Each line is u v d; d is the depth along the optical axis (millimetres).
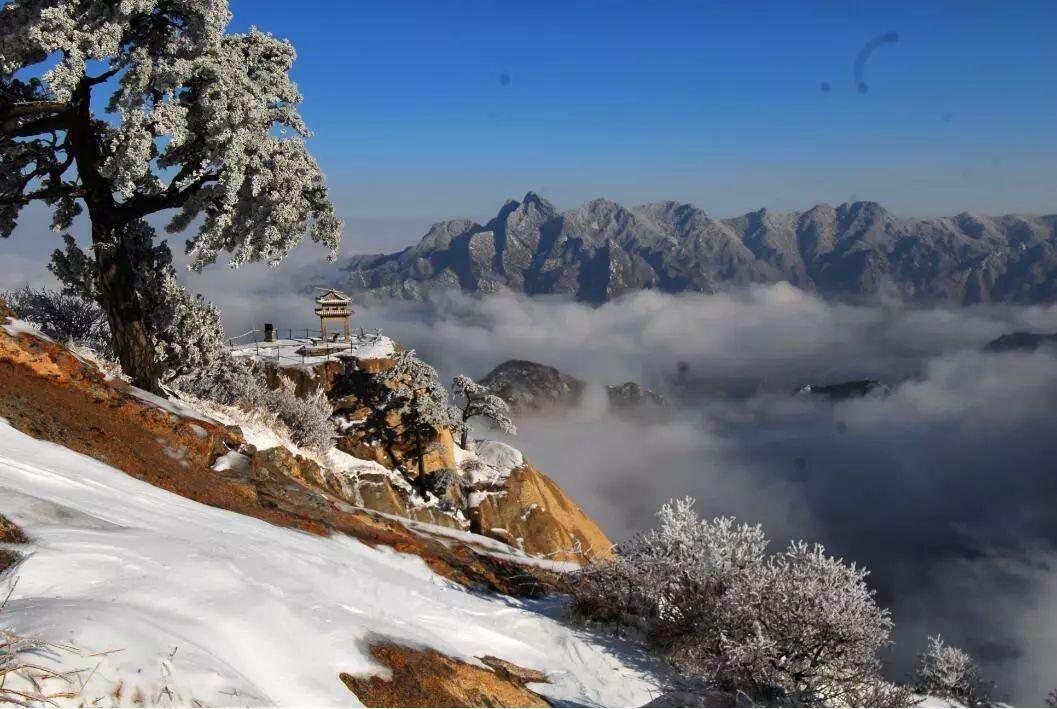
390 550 14227
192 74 16219
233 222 17922
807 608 11547
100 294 19141
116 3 15438
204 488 12047
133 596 5055
